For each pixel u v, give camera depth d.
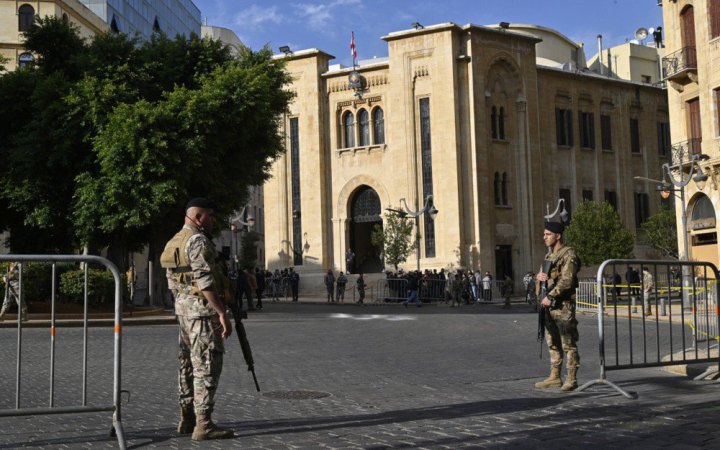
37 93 25.08
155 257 28.64
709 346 9.95
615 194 54.75
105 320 19.56
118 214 24.59
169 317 21.64
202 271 6.06
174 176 24.64
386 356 13.22
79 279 19.94
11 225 29.34
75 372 10.86
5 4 50.81
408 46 48.88
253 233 76.94
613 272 9.28
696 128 34.31
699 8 32.50
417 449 5.77
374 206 50.75
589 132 53.81
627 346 13.94
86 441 6.20
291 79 29.88
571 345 8.75
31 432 6.57
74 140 25.19
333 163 51.38
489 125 48.72
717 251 32.19
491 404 7.87
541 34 59.81
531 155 49.97
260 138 28.95
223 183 27.95
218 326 6.22
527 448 5.79
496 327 20.22
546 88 51.88
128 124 23.84
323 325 21.22
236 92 25.91
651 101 56.69
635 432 6.33
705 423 6.68
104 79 25.59
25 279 17.75
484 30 48.25
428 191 48.19
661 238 46.41
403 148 48.69
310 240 51.09
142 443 6.11
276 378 10.28
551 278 8.88
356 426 6.71
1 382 9.80
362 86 50.50
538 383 9.12
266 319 24.16
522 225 49.41
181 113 24.70
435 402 8.06
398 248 44.38
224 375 10.62
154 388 9.38
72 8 53.69
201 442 6.11
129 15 65.62
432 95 48.19
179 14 80.62
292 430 6.56
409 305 38.81
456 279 38.75
